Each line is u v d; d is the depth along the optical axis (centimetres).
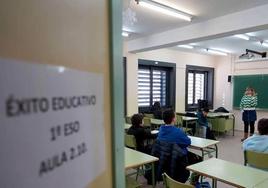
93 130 54
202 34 439
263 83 736
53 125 41
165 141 280
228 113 765
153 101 736
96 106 55
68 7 46
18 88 35
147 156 251
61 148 42
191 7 366
